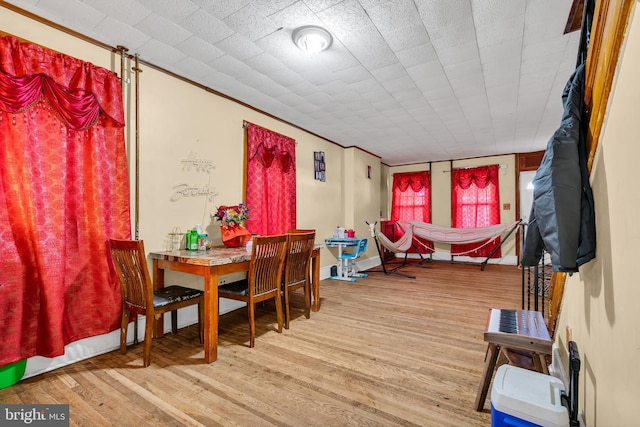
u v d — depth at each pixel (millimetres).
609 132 1074
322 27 2232
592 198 1249
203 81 3074
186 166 2982
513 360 1654
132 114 2566
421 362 2160
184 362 2152
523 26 2207
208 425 1501
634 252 847
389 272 5570
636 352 812
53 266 1980
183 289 2541
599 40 1145
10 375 1827
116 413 1587
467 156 6750
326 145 5301
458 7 2014
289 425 1503
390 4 1989
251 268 2434
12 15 1939
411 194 7531
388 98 3527
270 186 3947
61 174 2055
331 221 5406
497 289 4332
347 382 1895
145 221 2633
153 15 2100
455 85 3184
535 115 4082
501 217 6535
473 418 1556
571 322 1654
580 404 1385
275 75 2963
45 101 2016
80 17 2100
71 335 2125
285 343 2484
